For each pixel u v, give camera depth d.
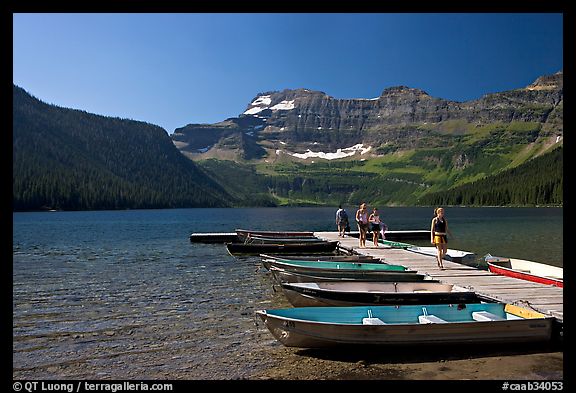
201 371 11.33
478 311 13.75
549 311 13.32
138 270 28.00
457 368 11.08
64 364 11.91
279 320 11.98
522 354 11.80
